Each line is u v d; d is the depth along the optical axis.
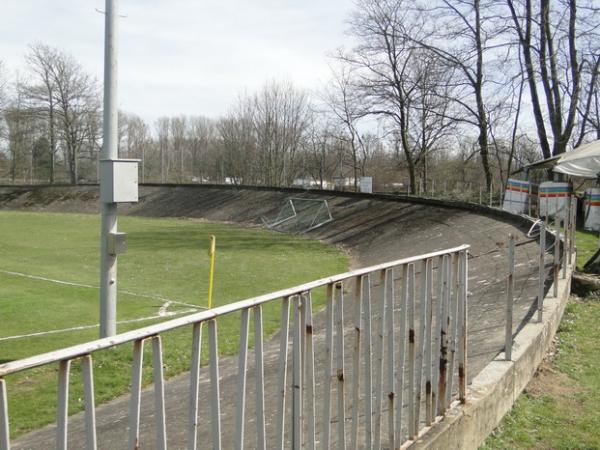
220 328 10.50
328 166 58.16
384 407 4.46
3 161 72.75
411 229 23.38
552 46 25.30
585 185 28.02
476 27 28.38
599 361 6.35
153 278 17.67
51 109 64.88
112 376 7.75
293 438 2.77
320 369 6.04
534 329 6.32
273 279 17.56
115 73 8.73
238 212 41.25
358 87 37.81
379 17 34.88
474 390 4.54
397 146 42.88
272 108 58.34
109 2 8.60
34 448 5.53
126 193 8.80
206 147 83.69
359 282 3.13
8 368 1.65
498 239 15.51
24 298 14.21
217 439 2.33
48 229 35.00
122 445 4.93
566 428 4.73
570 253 10.74
